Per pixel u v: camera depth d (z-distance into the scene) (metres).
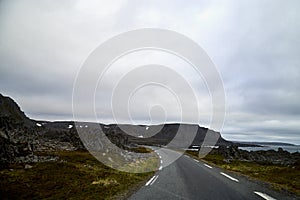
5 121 55.94
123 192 13.73
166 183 16.09
